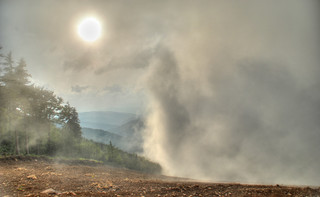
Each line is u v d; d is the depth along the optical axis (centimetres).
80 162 2970
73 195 826
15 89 2611
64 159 2827
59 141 3972
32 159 2336
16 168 1673
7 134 3048
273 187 1229
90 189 1027
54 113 3662
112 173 2281
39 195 777
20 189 904
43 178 1285
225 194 971
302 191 1009
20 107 2747
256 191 1026
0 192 829
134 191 1018
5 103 2552
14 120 2748
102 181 1377
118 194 924
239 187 1212
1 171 1434
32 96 2927
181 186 1223
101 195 872
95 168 2631
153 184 1357
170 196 925
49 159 2584
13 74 2686
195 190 1088
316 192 982
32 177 1239
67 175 1565
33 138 3238
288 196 897
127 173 2712
